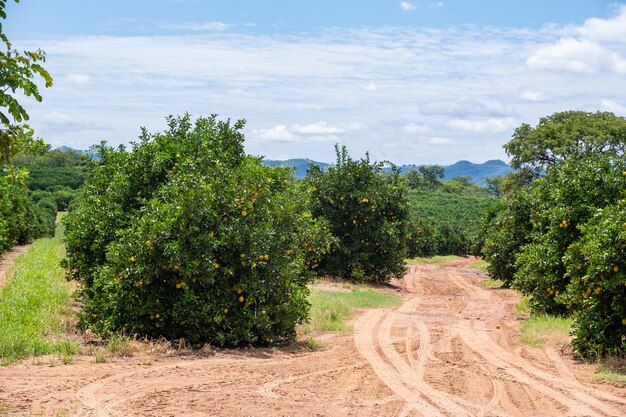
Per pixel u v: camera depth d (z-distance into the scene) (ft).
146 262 35.63
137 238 36.47
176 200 37.01
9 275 65.62
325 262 89.81
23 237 136.98
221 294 36.94
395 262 91.50
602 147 199.00
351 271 90.38
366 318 53.16
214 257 36.14
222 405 23.20
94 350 33.50
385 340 41.45
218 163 40.50
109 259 37.47
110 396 23.99
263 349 37.35
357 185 89.76
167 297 36.73
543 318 49.08
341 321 50.80
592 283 32.89
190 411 22.21
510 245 76.48
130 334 36.29
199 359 33.04
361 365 32.48
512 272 78.84
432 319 53.31
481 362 33.81
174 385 26.37
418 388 27.09
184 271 34.76
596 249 32.37
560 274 49.34
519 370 31.63
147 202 42.14
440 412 23.06
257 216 39.37
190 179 37.32
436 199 275.80
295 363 32.91
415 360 34.19
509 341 41.65
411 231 161.07
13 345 31.27
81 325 38.70
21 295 48.24
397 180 94.84
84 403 22.86
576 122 205.98
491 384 28.14
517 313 59.67
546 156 206.90
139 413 21.77
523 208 74.69
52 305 45.27
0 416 20.56
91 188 55.31
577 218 47.70
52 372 27.78
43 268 71.36
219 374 29.12
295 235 43.52
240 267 37.70
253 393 25.40
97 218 48.85
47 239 144.56
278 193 49.11
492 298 76.74
